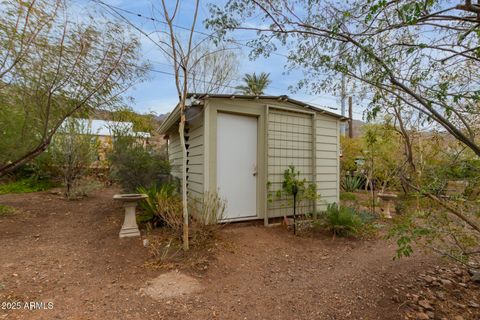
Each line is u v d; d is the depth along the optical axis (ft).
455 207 6.73
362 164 29.94
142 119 36.68
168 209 13.42
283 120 16.84
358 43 6.91
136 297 7.84
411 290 8.66
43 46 14.88
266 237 13.79
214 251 11.30
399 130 9.34
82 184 26.07
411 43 6.79
